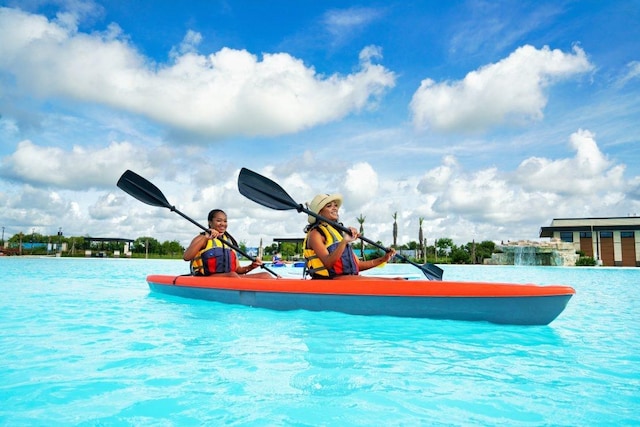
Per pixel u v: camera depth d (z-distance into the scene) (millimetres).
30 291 6980
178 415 1761
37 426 1651
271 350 2836
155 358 2627
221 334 3348
